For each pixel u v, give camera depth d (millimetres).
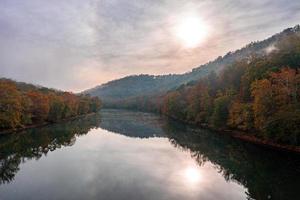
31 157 59281
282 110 63031
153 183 40625
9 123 93500
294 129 59438
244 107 79125
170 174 45344
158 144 75562
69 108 156375
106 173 45938
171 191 37375
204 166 50375
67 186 39281
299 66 81562
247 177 43688
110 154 61938
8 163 54031
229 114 89500
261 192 37062
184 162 53625
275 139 65125
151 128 115125
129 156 59531
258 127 71062
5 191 37438
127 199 34344
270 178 42844
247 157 56906
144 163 52844
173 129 109000
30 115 109562
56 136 91625
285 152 59875
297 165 49656
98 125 129375
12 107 94625
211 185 39938
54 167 50438
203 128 108375
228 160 54844
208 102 110062
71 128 115438
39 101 121000
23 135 90938
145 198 34688
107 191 37219
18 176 44688
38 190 37750
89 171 47344
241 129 85938
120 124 133750
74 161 54969
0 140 80500
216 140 79375
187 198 34906
